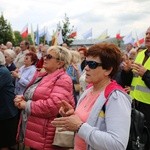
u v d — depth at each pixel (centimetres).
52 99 420
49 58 441
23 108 429
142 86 497
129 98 261
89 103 276
